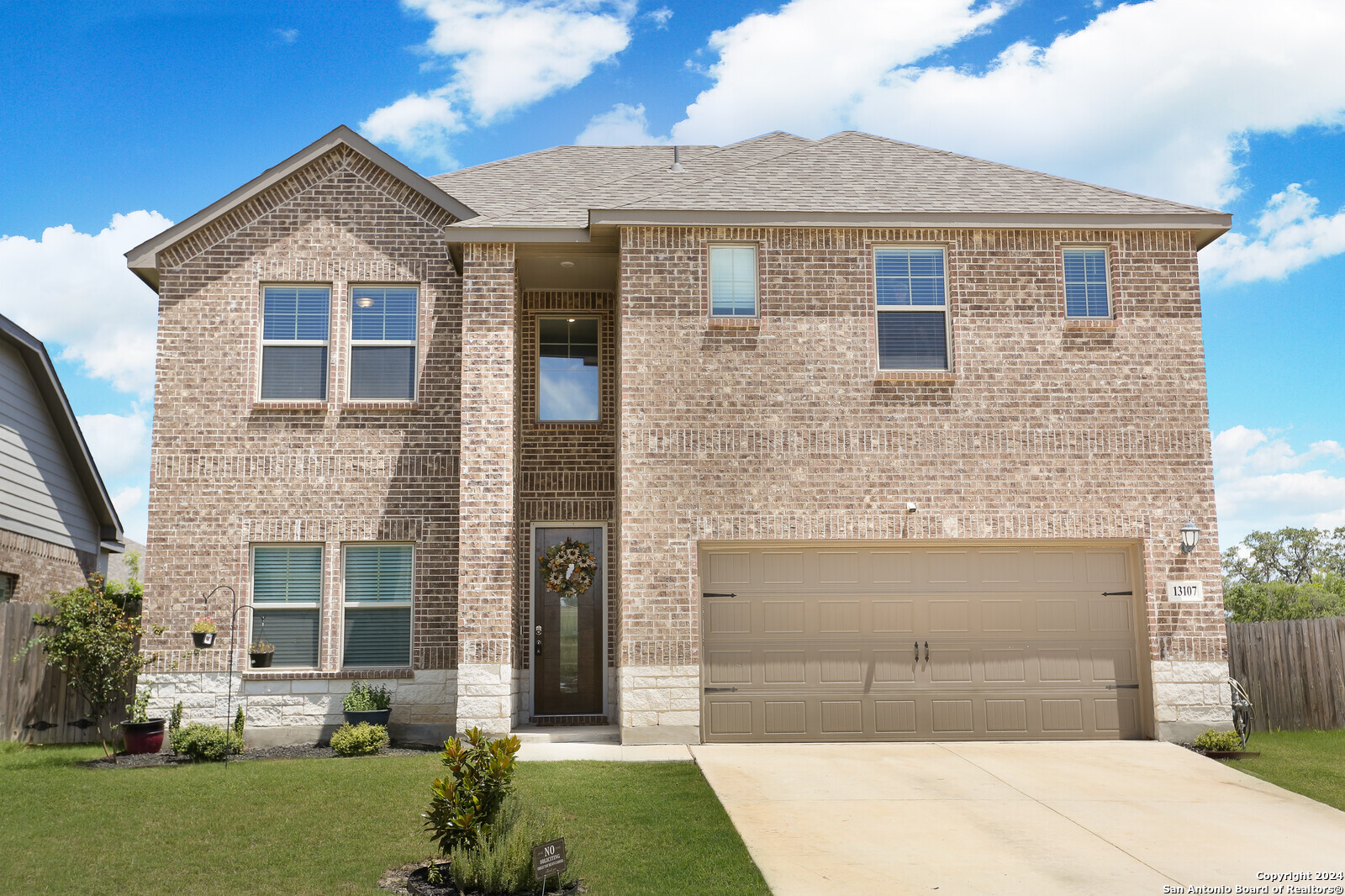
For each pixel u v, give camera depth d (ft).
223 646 45.60
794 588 43.86
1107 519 44.29
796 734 43.01
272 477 46.91
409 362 48.49
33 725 47.01
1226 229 45.98
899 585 44.14
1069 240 46.14
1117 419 44.96
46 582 61.11
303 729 45.27
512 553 44.06
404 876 25.11
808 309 44.98
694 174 50.55
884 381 44.68
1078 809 32.42
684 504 43.45
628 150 62.13
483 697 42.98
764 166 51.62
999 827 30.32
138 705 42.91
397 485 47.21
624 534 43.11
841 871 26.09
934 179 49.78
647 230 44.98
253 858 26.23
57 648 41.50
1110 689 44.11
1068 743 42.73
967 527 43.93
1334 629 51.08
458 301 48.65
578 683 49.80
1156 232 46.21
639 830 28.73
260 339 48.08
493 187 53.67
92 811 30.63
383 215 48.98
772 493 43.70
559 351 52.11
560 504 50.37
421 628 46.29
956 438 44.47
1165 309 45.80
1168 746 41.93
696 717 42.29
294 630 46.57
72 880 24.57
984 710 43.65
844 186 48.57
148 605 45.65
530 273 50.06
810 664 43.47
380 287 48.96
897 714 43.42
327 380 47.93
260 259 48.34
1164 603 43.96
